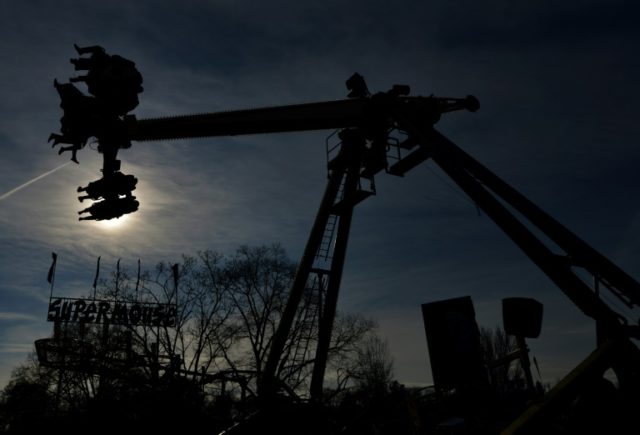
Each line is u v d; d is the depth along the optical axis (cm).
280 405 1300
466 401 1052
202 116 1458
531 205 1173
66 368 1522
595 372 536
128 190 876
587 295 904
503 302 558
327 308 1902
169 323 3691
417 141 1617
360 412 1441
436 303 822
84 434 1181
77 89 891
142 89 920
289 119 1656
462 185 1354
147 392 1238
